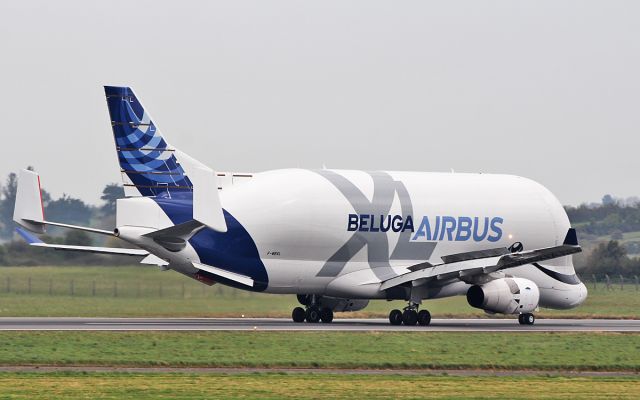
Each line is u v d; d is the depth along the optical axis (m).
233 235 184.75
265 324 182.50
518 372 123.88
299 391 103.88
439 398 100.94
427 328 180.88
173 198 188.38
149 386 105.56
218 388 105.00
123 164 189.12
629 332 174.50
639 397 103.62
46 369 117.69
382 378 114.56
